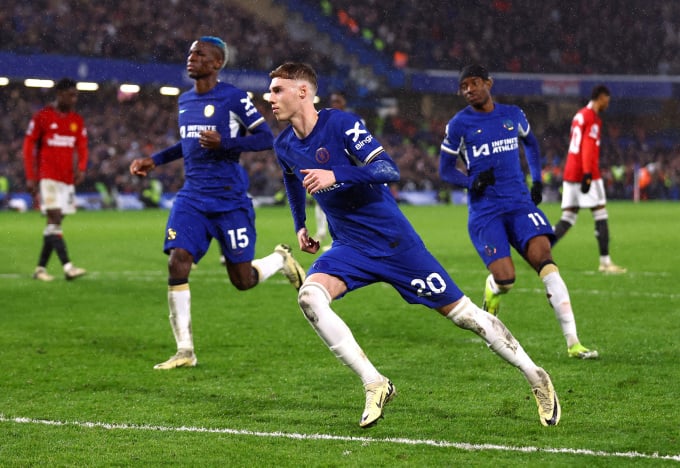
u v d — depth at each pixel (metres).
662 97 67.31
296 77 7.26
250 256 10.68
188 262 10.20
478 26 66.38
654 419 7.52
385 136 63.47
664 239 27.89
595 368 9.63
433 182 62.41
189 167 10.41
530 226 10.61
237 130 10.39
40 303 15.19
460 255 23.27
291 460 6.45
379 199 7.38
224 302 15.15
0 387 8.97
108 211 47.38
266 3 59.91
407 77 63.16
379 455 6.56
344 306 14.65
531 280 17.95
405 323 12.89
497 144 10.73
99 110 55.34
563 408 7.92
